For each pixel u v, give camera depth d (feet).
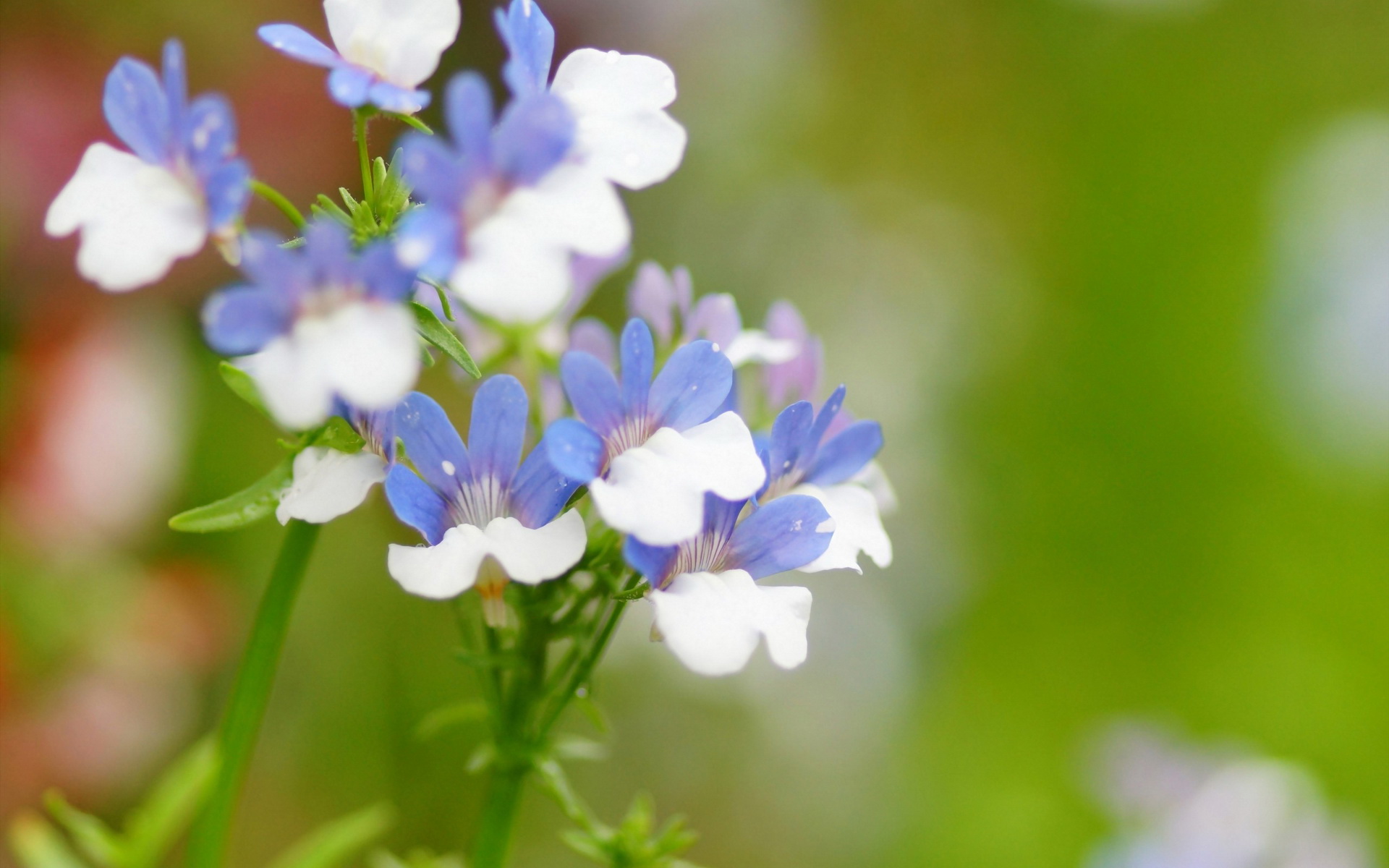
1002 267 4.56
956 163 4.69
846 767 3.39
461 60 3.06
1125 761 2.53
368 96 1.34
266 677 1.44
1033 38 4.87
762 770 3.30
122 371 2.37
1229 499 4.08
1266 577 3.93
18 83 2.44
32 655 2.29
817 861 3.31
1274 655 3.73
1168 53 4.98
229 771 1.44
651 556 1.35
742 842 3.29
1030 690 3.76
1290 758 3.55
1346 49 5.00
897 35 4.52
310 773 2.68
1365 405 4.05
